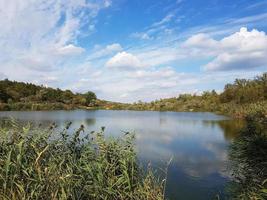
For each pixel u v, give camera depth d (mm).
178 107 91125
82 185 7941
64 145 8969
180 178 13164
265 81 59875
